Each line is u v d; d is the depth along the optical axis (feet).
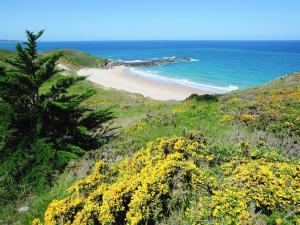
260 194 14.61
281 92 56.75
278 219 13.41
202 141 24.47
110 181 20.56
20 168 27.89
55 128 33.12
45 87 38.40
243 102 46.62
